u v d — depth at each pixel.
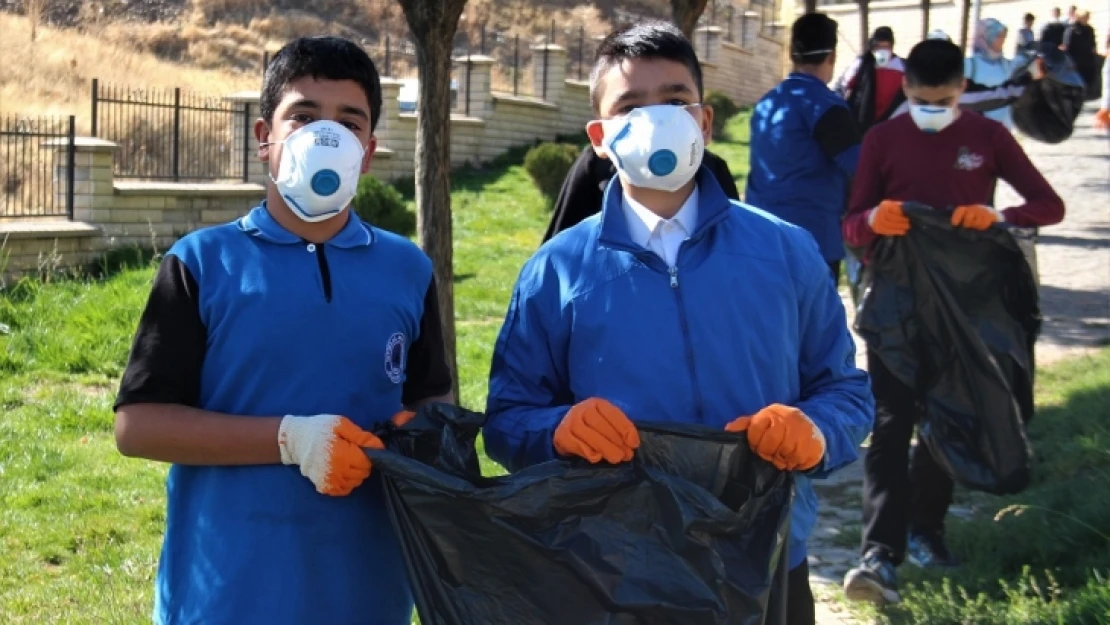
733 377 2.57
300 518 2.49
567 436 2.40
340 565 2.52
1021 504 5.29
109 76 21.45
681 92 2.63
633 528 2.41
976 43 10.34
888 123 4.76
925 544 4.95
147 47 27.67
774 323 2.62
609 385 2.59
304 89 2.59
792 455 2.43
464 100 21.42
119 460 7.18
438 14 5.58
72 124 13.20
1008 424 4.52
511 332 2.73
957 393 4.54
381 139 19.05
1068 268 11.36
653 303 2.59
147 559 5.57
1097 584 4.26
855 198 4.78
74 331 10.07
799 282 2.72
